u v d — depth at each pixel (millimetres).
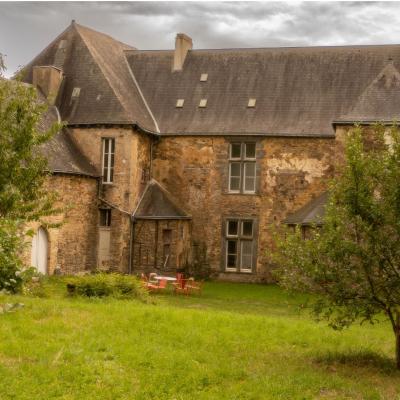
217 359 10805
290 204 30609
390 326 17297
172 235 30656
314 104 31328
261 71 33188
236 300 23641
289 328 14078
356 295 10672
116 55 34562
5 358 9828
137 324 12703
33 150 19672
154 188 31828
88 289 18188
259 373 10156
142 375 9594
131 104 31531
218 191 31562
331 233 10602
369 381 10109
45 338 10938
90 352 10312
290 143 30656
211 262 31672
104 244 30156
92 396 8727
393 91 27844
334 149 29953
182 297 23625
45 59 32656
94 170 29953
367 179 10688
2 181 17453
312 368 10727
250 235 31359
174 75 34031
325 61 32719
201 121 32031
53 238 27250
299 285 10922
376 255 10453
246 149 31422
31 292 17062
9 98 19953
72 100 30906
